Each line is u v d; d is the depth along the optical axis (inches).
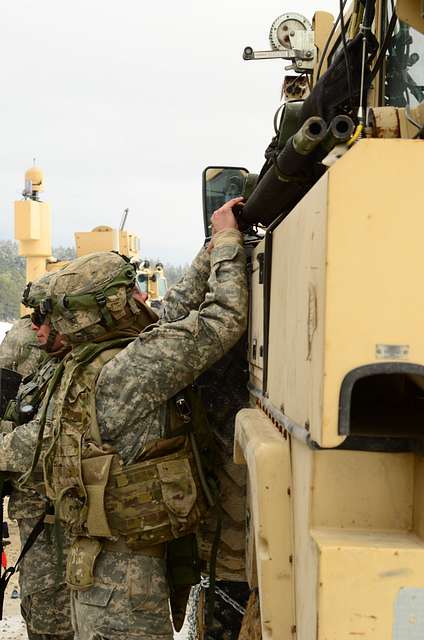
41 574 140.1
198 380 108.9
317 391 48.8
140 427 97.9
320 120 61.8
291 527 60.7
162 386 96.3
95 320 105.3
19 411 132.5
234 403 107.5
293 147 66.2
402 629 47.8
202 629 117.6
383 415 59.3
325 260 47.4
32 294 150.8
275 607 60.5
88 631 97.4
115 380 96.7
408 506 52.9
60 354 133.2
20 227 526.6
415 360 47.0
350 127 57.9
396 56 81.6
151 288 565.3
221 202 126.8
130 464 97.0
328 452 53.1
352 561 47.9
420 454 50.4
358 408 62.7
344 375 47.1
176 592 105.1
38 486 125.1
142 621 97.0
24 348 181.9
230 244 99.0
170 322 105.1
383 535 51.7
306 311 53.6
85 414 98.5
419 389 61.7
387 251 47.3
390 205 47.3
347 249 47.3
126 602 96.6
